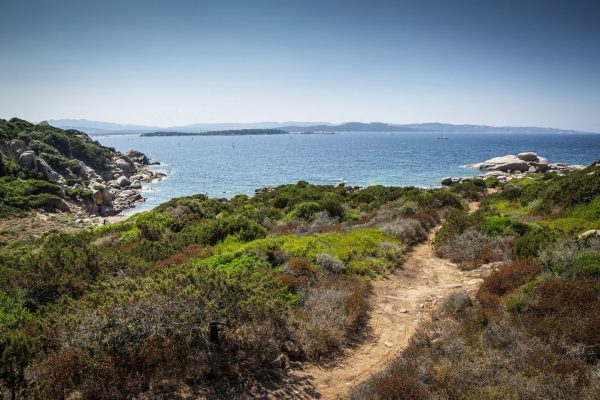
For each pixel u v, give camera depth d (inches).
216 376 299.6
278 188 1866.4
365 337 378.9
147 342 293.4
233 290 353.4
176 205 1094.4
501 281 437.7
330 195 1338.6
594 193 776.9
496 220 692.1
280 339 346.6
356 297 430.9
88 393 267.3
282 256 548.7
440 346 323.9
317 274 497.4
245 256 542.0
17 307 410.6
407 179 2918.3
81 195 2162.9
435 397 248.4
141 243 690.8
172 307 315.9
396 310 438.0
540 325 310.3
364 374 319.0
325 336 357.7
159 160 5118.1
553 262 440.8
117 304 315.0
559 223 687.1
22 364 271.4
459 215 766.5
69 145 3299.7
